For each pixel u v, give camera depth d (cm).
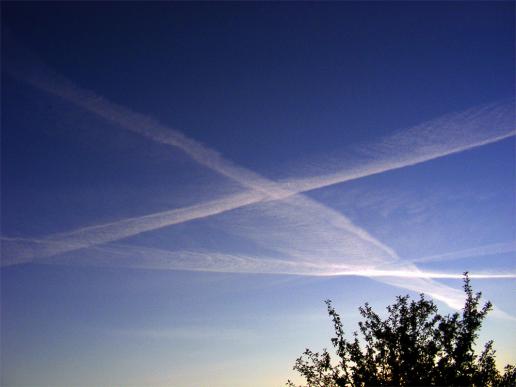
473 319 1675
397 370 1677
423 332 1733
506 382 1650
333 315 1845
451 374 1594
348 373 1756
